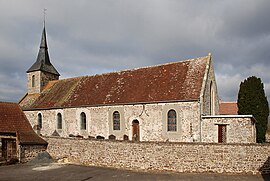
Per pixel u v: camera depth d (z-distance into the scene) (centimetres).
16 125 2238
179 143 1642
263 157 1548
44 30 3756
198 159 1603
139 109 2352
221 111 3400
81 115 2720
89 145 1945
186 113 2125
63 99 2956
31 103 3288
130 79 2720
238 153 1558
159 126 2239
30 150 2100
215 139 2011
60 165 1938
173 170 1642
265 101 2467
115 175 1587
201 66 2398
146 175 1573
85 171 1716
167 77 2488
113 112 2503
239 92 2531
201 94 2098
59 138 2119
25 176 1594
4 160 2002
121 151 1802
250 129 1919
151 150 1703
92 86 2931
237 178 1449
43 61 3638
